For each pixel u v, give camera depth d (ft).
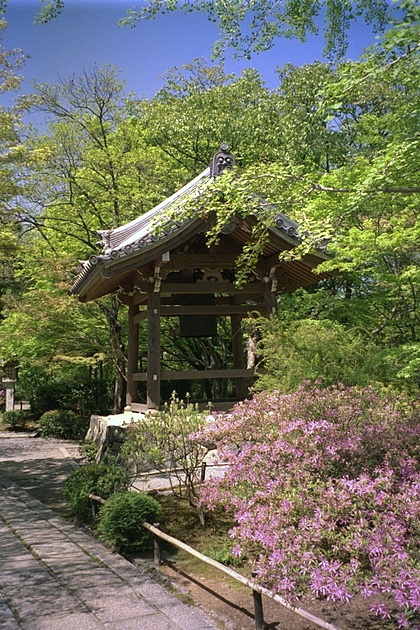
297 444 15.14
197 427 21.48
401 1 13.79
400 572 9.82
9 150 38.06
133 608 13.67
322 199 25.53
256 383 28.86
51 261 49.78
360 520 11.66
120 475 23.35
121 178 56.03
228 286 34.01
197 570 17.16
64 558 17.92
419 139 17.65
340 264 29.25
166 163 60.39
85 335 55.62
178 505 23.12
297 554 11.26
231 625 13.33
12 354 60.90
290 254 23.20
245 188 19.79
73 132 55.72
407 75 16.40
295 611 11.14
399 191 17.76
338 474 14.67
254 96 58.29
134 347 40.29
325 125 49.24
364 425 16.16
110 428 33.99
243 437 18.29
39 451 45.09
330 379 24.89
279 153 49.57
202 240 35.55
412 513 11.25
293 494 13.39
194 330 36.01
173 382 64.13
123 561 17.61
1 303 79.10
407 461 14.12
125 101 61.21
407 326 40.34
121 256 29.22
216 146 56.90
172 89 61.41
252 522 13.05
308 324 29.30
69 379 64.18
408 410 17.93
